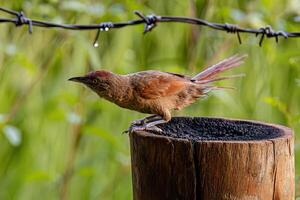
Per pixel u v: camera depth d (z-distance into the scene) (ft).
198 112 34.99
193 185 17.94
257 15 31.73
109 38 35.27
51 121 35.06
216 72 22.48
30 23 24.12
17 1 32.07
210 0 33.60
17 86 35.78
